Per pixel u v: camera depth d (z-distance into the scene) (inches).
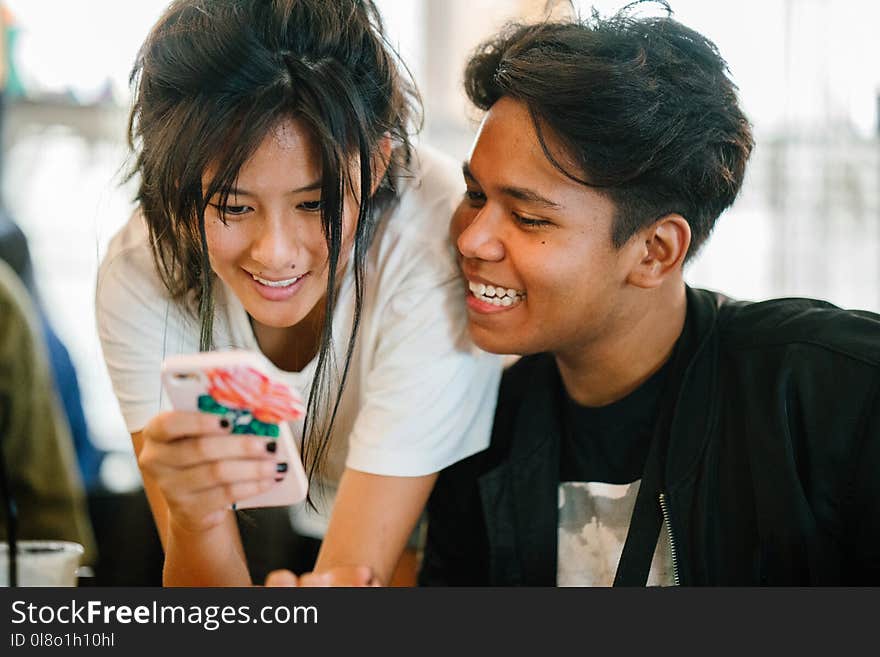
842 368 38.7
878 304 95.2
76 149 95.7
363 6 37.2
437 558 46.9
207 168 33.6
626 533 41.6
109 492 68.5
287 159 33.5
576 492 43.0
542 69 36.0
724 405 40.7
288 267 35.1
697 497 39.7
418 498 40.9
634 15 39.9
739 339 41.4
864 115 93.9
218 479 30.9
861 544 38.1
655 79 36.9
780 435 38.6
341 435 44.8
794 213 95.4
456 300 41.0
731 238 96.7
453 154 94.6
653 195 37.5
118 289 42.5
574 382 42.3
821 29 92.4
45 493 58.1
